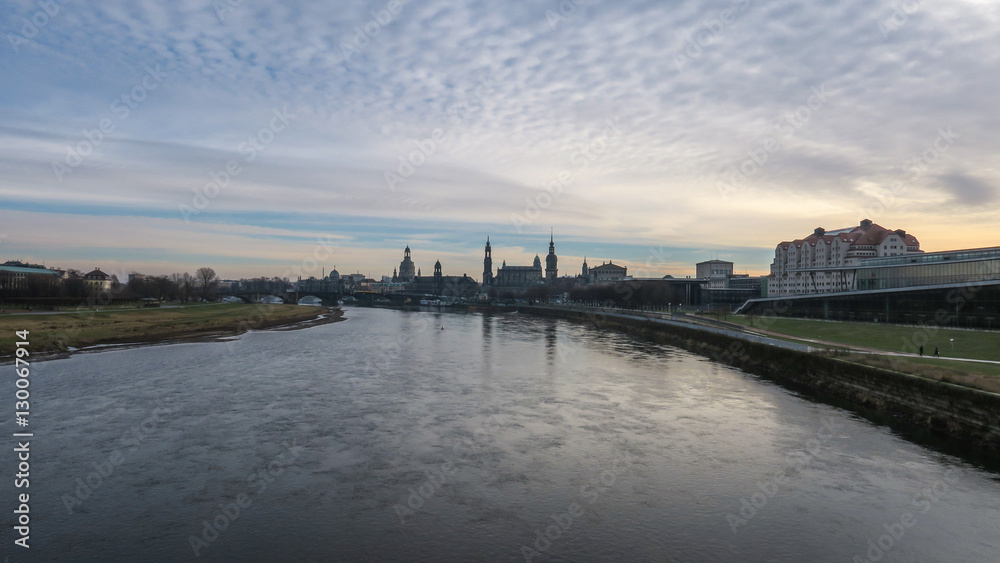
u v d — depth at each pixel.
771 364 69.88
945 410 41.88
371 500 29.95
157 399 51.84
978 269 88.69
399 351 91.31
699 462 35.75
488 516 28.19
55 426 42.53
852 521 27.75
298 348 93.94
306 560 24.05
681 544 25.52
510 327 154.62
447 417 46.44
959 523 27.55
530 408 49.72
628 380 63.78
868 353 62.09
